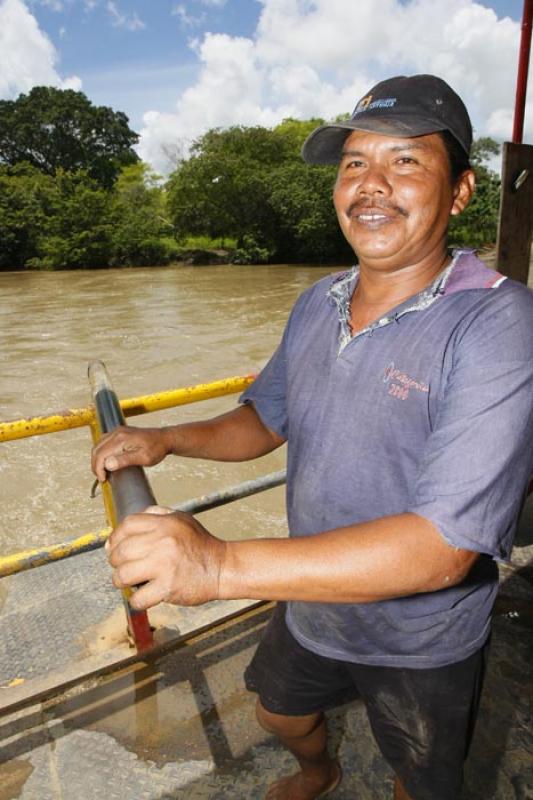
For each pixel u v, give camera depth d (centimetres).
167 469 666
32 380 1080
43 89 6850
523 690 215
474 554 95
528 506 333
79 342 1412
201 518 545
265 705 158
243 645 241
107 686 222
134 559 85
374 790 184
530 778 183
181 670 229
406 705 132
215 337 1436
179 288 2556
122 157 7444
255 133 3881
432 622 125
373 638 130
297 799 179
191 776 190
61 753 198
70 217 3706
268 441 163
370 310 130
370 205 122
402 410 113
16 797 184
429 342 111
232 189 3572
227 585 88
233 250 3838
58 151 7031
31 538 541
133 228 3691
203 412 850
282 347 155
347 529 93
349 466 121
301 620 141
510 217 294
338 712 209
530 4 266
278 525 534
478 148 4747
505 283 110
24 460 701
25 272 3628
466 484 94
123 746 200
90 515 579
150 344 1372
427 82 122
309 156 149
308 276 2906
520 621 249
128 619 228
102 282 2902
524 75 277
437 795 140
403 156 122
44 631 263
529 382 98
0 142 6925
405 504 117
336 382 124
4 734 204
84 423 203
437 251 126
